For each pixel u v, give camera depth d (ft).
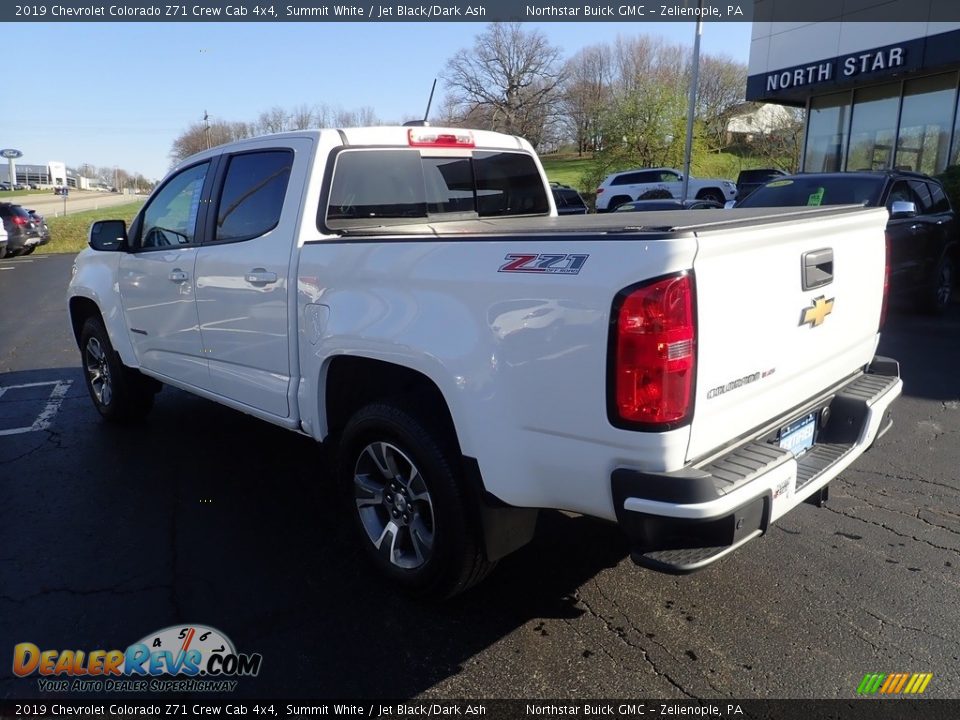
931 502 13.78
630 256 7.60
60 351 28.78
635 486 7.79
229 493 14.35
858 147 54.80
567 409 8.18
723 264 8.00
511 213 15.17
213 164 13.73
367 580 11.24
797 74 55.16
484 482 9.14
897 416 18.65
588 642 9.73
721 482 8.00
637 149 120.57
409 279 9.62
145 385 17.79
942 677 8.98
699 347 7.75
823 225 9.56
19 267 68.90
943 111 48.34
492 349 8.71
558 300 8.06
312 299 11.10
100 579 11.25
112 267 16.62
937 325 29.91
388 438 10.34
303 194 11.61
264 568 11.57
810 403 10.35
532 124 195.21
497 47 185.37
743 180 91.81
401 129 12.97
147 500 14.06
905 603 10.51
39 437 17.67
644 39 178.50
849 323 10.70
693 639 9.77
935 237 30.40
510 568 11.61
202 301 13.61
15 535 12.66
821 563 11.60
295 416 11.96
